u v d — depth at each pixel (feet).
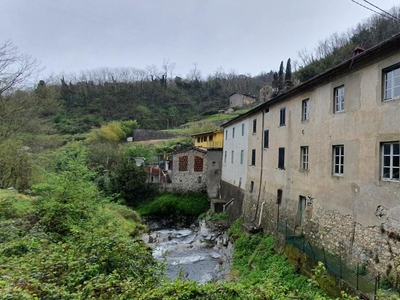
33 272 14.76
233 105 206.90
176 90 239.50
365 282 23.20
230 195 77.51
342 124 30.48
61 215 27.58
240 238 53.16
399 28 116.67
